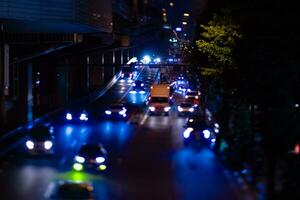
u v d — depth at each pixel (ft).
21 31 285.84
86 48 387.75
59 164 155.02
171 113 308.19
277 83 115.14
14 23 252.21
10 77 303.07
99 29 331.77
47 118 287.89
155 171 143.43
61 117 290.56
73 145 193.77
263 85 118.52
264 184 108.37
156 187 122.31
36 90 370.94
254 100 128.88
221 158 159.74
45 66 372.99
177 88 470.80
